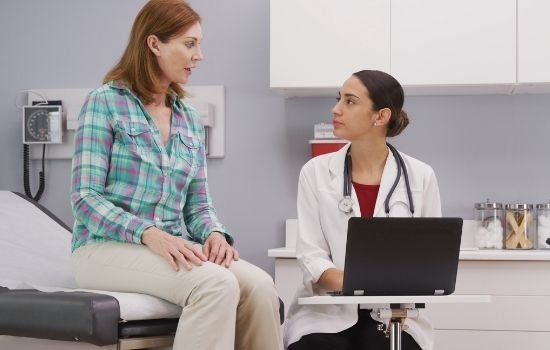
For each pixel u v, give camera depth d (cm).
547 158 354
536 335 307
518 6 326
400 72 332
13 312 207
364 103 240
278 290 319
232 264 227
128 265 218
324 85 335
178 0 234
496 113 356
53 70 386
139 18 234
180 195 237
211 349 201
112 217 217
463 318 310
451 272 201
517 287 308
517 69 327
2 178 388
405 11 331
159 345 212
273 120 369
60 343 209
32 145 384
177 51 230
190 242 237
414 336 233
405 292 200
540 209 339
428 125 359
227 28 373
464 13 329
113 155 227
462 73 329
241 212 370
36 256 288
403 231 194
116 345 201
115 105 228
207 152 370
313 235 248
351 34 334
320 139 348
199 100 370
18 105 388
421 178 249
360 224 192
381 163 250
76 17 385
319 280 233
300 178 256
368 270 196
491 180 356
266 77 370
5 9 388
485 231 339
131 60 233
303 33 336
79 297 199
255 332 220
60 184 383
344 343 234
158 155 231
